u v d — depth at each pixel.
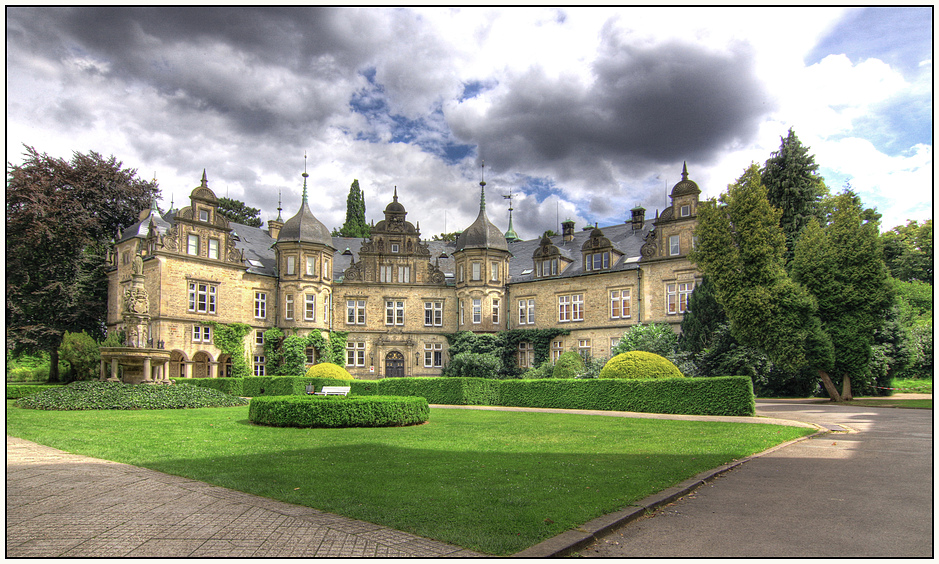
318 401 17.81
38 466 10.78
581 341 45.97
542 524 7.23
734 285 30.86
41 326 44.59
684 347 36.97
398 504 8.09
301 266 46.56
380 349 49.31
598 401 26.44
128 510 7.82
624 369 26.83
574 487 9.27
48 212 44.78
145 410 23.22
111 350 25.98
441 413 23.72
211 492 8.81
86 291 47.31
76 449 12.70
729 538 7.19
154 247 40.34
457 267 50.66
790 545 6.96
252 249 48.88
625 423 19.52
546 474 10.30
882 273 30.81
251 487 9.05
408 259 50.75
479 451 13.11
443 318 50.72
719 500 9.05
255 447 13.46
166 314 39.88
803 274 32.09
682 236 42.22
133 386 25.22
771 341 30.06
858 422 20.19
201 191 42.78
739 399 22.91
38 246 45.75
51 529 7.01
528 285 49.34
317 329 46.69
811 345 30.30
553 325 47.66
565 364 37.94
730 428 17.98
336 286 49.31
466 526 7.11
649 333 37.00
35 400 23.80
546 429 17.58
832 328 31.23
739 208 30.88
